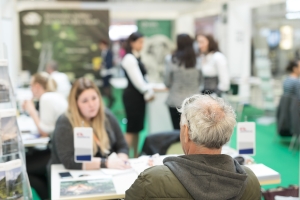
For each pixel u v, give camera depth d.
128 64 4.17
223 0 6.98
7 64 1.74
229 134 1.45
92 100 2.52
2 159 1.67
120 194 1.94
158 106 5.38
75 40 7.35
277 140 5.63
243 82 6.75
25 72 6.72
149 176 1.42
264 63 6.96
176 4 8.41
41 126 3.30
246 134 2.37
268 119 6.87
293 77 5.35
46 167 3.11
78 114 2.50
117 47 10.49
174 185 1.38
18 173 1.69
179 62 3.89
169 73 3.99
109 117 2.79
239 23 7.15
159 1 8.34
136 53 4.29
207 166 1.39
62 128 2.45
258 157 4.83
